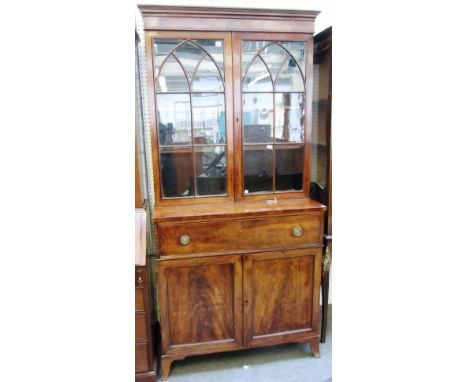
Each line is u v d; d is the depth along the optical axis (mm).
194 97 1449
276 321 1526
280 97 1516
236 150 1501
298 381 1467
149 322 1394
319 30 1721
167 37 1372
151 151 1498
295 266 1495
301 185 1598
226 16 1390
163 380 1468
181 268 1395
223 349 1491
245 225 1406
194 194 1512
